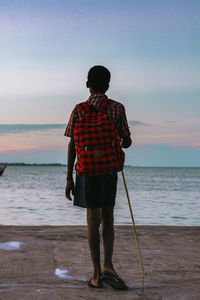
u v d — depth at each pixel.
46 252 3.88
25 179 82.25
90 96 2.91
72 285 2.89
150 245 4.26
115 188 2.84
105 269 2.83
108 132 2.71
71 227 5.30
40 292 2.71
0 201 26.73
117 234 4.84
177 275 3.17
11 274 3.14
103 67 2.91
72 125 2.84
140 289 2.81
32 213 18.47
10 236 4.58
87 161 2.71
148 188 49.16
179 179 98.19
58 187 49.03
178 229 5.24
